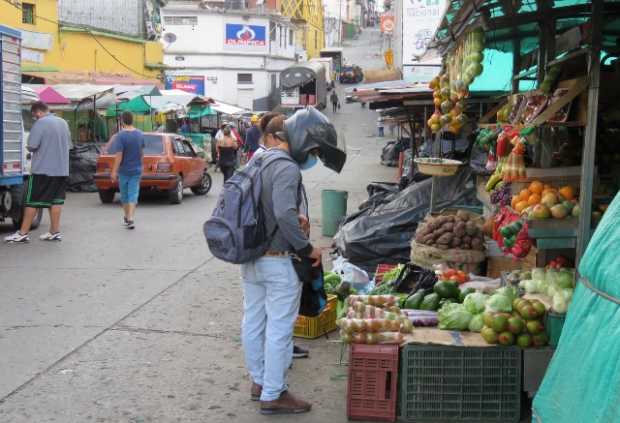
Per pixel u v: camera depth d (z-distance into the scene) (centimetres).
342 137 461
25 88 1416
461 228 683
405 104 1163
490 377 433
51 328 622
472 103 1056
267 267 435
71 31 2502
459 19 585
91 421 436
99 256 956
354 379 436
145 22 3158
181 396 479
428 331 461
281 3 6525
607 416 264
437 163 777
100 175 1538
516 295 458
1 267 873
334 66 7581
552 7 579
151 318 661
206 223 431
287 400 451
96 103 2058
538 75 643
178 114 3036
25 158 1181
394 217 836
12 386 488
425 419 434
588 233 451
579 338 308
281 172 421
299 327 608
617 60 605
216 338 606
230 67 5344
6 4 2073
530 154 579
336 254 932
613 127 575
